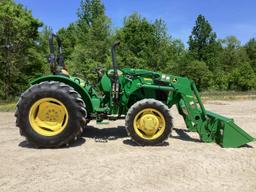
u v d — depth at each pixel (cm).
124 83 771
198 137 827
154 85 770
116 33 3381
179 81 769
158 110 719
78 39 3991
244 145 744
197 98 769
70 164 583
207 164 593
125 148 701
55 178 513
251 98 2461
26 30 2608
